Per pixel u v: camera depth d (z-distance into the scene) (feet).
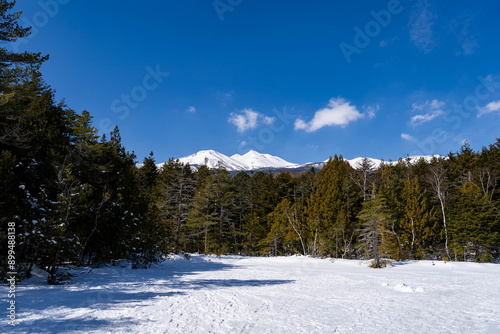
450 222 122.01
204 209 161.79
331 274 69.00
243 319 24.25
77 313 23.49
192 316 24.70
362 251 137.28
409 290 42.55
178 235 127.75
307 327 21.84
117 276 51.65
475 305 31.50
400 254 117.29
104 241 63.41
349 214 139.13
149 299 31.42
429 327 22.03
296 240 153.79
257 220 174.40
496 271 79.30
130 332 19.39
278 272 74.28
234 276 62.18
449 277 63.21
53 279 39.83
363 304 31.91
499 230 114.73
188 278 55.52
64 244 41.88
